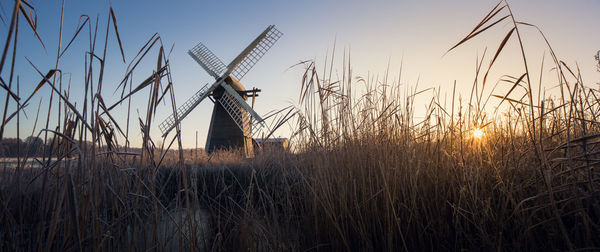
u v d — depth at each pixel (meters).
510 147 2.14
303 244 2.15
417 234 1.88
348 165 2.25
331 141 2.52
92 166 1.43
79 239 1.31
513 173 1.97
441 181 2.05
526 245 1.55
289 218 2.18
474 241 1.72
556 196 1.70
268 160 3.16
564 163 1.70
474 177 1.93
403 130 2.38
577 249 1.34
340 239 1.97
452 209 1.96
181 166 1.79
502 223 1.67
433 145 2.34
